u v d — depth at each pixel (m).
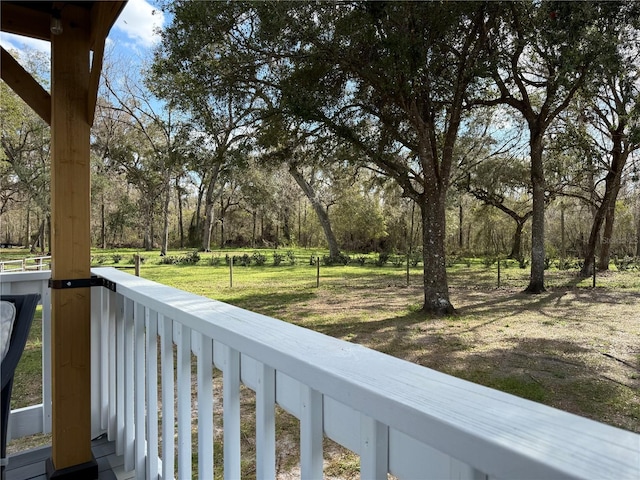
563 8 6.15
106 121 20.95
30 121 17.02
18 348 1.28
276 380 0.77
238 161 7.29
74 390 1.54
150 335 1.30
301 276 12.53
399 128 7.77
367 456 0.55
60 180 1.53
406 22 5.75
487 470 0.39
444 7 5.74
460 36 6.73
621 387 3.53
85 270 1.58
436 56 6.31
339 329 5.85
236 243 30.42
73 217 1.55
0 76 1.52
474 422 0.42
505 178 15.20
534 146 9.38
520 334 5.47
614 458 0.35
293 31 5.80
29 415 1.91
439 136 8.72
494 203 17.30
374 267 15.73
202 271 13.91
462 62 6.60
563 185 12.65
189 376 1.10
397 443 0.52
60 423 1.51
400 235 24.69
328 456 2.31
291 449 2.36
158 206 26.03
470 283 11.19
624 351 4.62
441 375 0.56
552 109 9.45
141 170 23.02
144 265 16.11
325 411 0.66
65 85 1.53
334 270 14.47
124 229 26.20
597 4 6.29
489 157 15.41
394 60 5.70
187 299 1.20
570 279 11.67
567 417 0.42
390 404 0.48
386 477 0.54
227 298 8.58
